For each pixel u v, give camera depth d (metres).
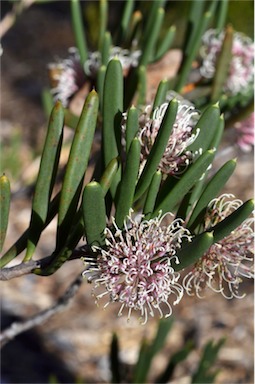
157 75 0.48
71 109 0.48
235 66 0.49
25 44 2.79
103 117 0.32
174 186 0.31
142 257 0.30
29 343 1.41
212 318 1.47
